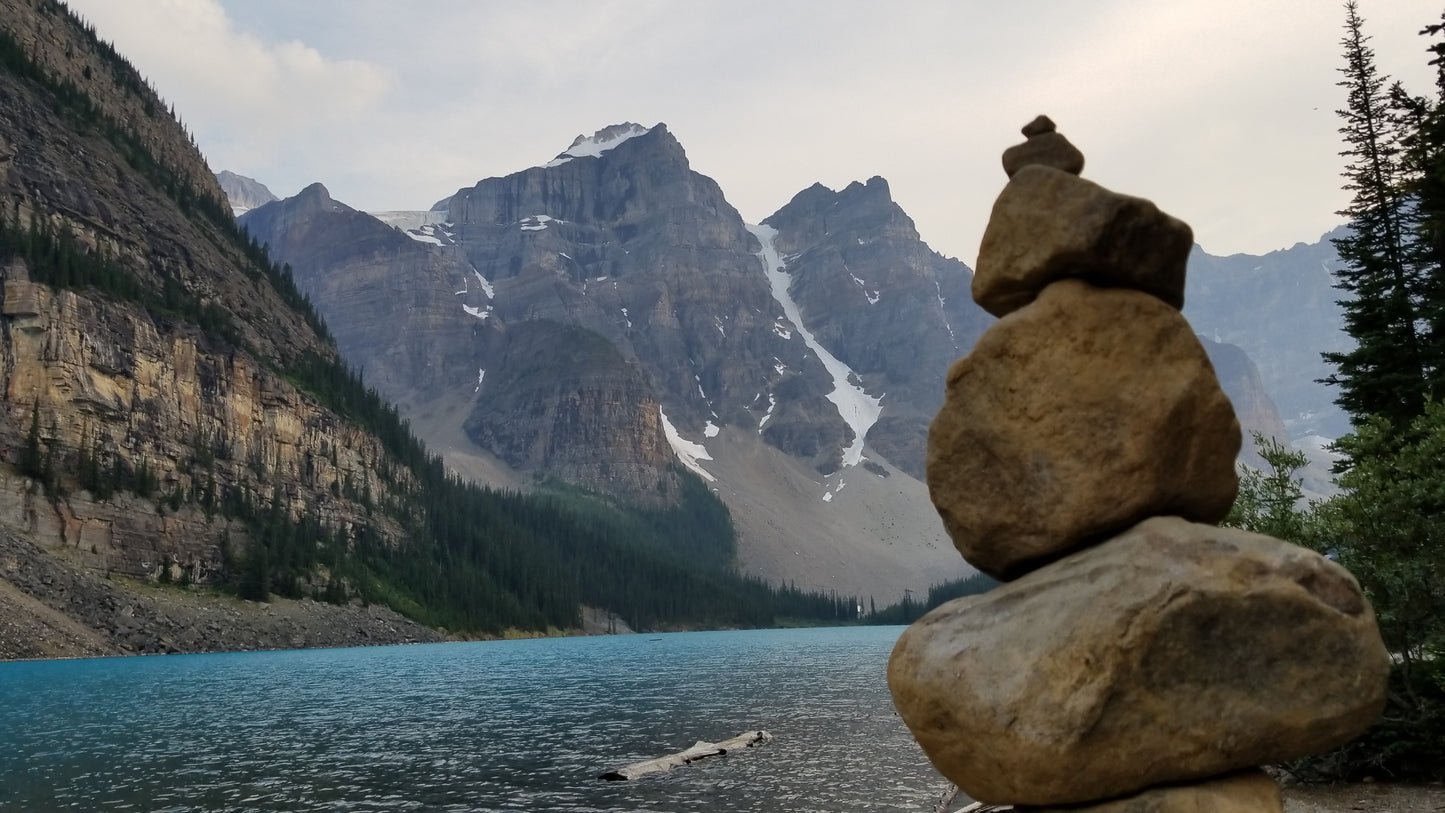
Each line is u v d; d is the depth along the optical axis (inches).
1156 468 430.6
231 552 6397.6
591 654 6230.3
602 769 1823.3
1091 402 433.7
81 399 6102.4
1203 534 414.3
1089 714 388.8
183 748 2102.6
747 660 5521.7
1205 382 435.8
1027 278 462.6
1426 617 948.6
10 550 5022.1
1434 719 966.4
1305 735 398.9
